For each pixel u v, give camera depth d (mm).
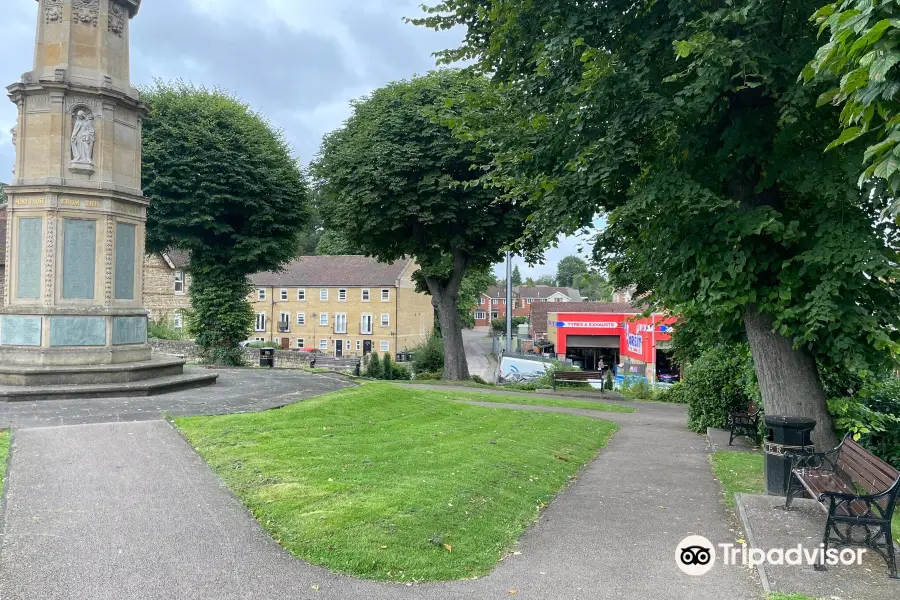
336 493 6621
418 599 4645
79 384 12414
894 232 7957
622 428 14406
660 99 8031
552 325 48219
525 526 6488
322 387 14461
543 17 9047
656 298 10750
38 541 5297
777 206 8812
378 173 23594
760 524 6445
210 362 26234
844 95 4688
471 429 11055
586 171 8906
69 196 12953
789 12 7977
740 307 8219
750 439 12570
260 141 27250
